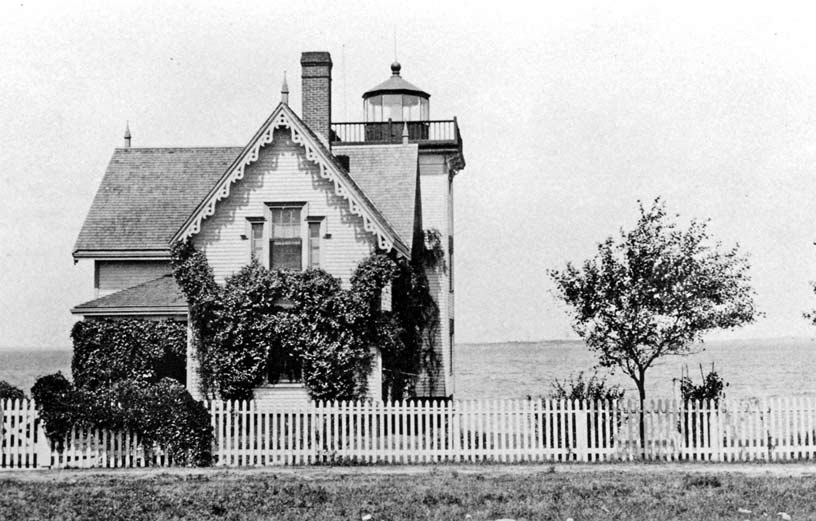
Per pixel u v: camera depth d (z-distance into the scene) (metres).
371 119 48.84
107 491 20.11
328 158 30.41
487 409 24.77
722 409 24.70
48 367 154.75
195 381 30.38
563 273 26.95
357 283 30.17
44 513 17.77
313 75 39.66
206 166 39.66
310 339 30.06
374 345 30.42
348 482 21.31
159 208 37.88
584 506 18.09
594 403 25.61
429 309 43.47
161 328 33.12
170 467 23.98
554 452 24.66
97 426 24.08
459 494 19.44
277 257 30.70
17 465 23.80
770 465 23.66
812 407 24.73
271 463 24.45
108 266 37.06
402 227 36.53
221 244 30.53
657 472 22.62
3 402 24.31
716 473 22.39
